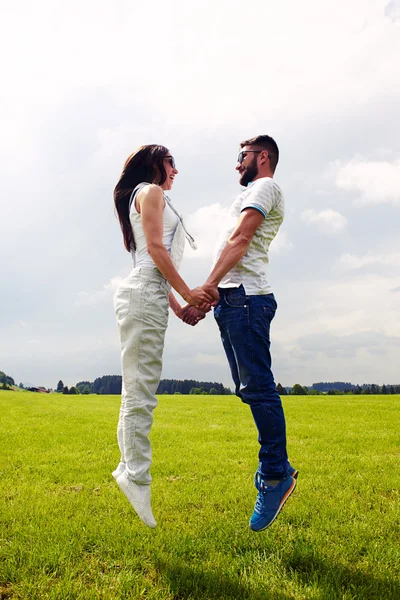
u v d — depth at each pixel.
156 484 4.05
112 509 3.27
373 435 7.46
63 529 2.79
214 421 10.00
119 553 2.49
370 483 4.07
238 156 3.12
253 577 2.22
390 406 14.43
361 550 2.58
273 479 2.60
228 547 2.60
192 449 6.01
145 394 2.53
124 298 2.59
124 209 2.87
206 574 2.24
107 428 8.69
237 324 2.69
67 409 14.16
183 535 2.72
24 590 2.08
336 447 6.24
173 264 2.75
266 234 2.85
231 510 3.28
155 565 2.38
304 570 2.37
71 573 2.23
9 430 8.09
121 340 2.58
